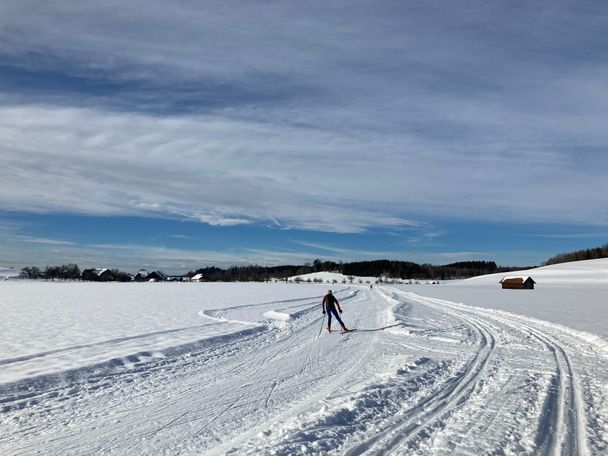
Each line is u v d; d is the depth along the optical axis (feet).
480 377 32.09
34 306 107.04
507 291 213.25
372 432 20.62
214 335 52.13
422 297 158.10
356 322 70.33
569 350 44.01
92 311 92.48
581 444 19.39
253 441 19.75
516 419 22.57
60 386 30.22
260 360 39.60
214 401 26.84
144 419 23.65
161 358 39.86
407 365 35.01
